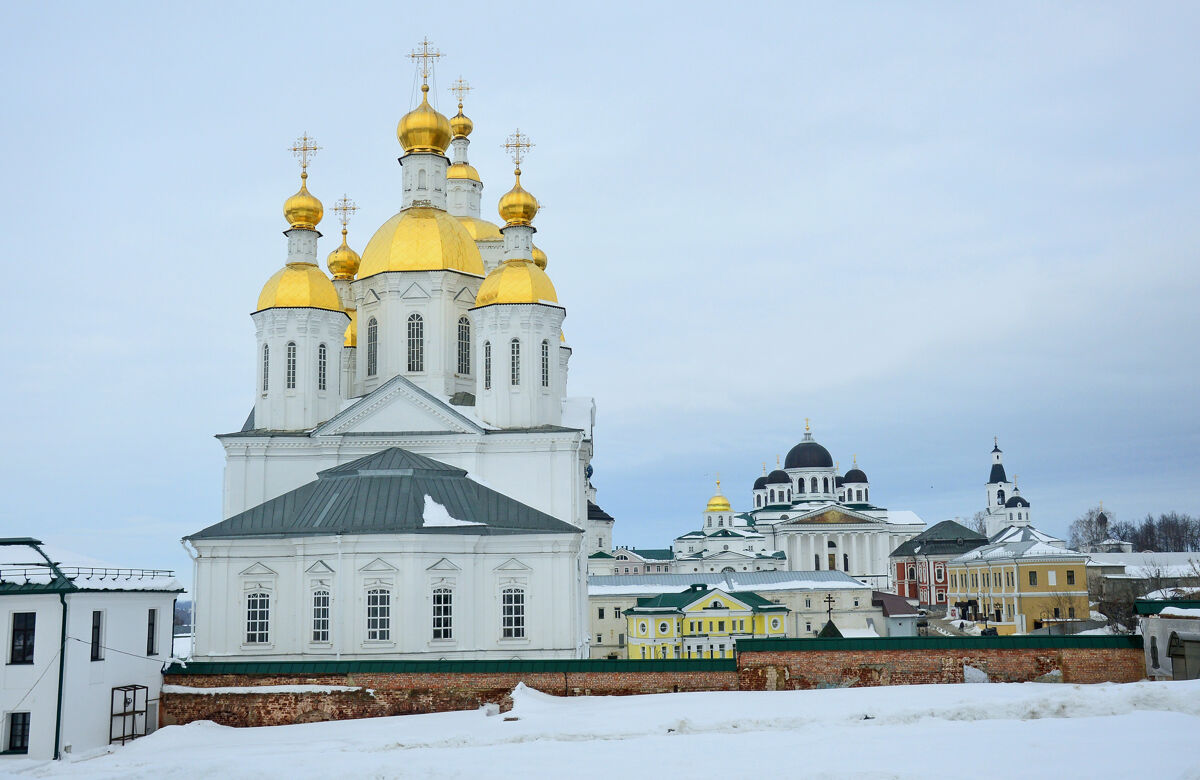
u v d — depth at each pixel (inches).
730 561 7263.8
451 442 2751.0
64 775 1455.5
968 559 5895.7
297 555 2459.4
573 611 2481.5
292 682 1908.2
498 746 1487.5
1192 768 1163.3
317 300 2861.7
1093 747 1294.3
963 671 1823.3
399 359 2945.4
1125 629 4062.5
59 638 1774.1
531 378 2817.4
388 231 3041.3
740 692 1806.1
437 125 3144.7
